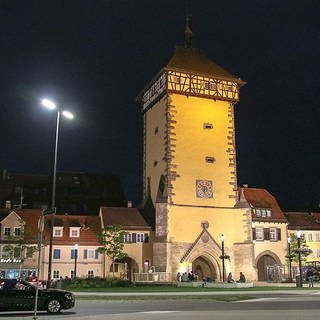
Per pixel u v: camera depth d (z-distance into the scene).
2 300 21.77
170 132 58.00
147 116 65.69
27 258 60.44
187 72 59.97
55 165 33.25
